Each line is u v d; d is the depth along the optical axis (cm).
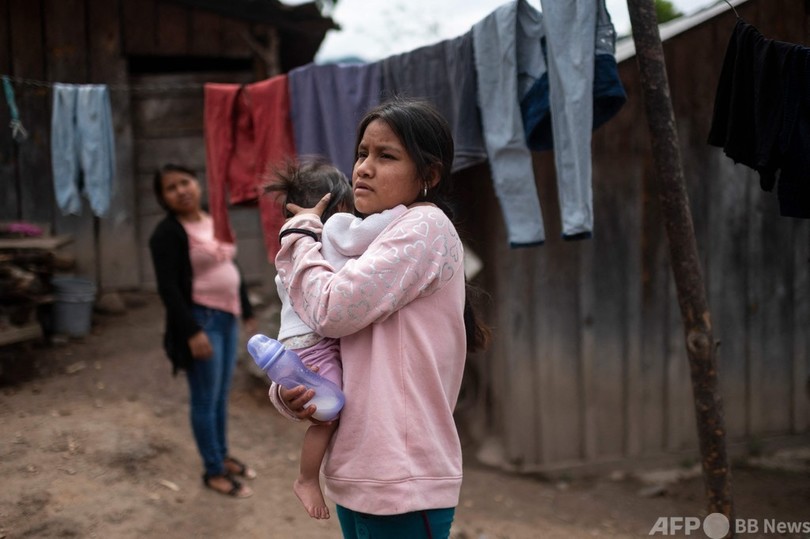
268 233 380
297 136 377
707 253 487
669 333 487
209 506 370
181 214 365
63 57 673
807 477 470
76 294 591
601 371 481
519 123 288
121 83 685
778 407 510
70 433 413
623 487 468
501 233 467
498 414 498
